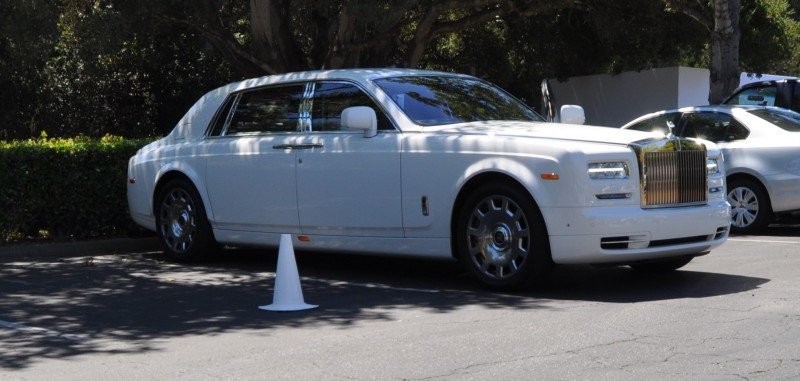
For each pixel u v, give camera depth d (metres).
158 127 22.44
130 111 21.97
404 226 8.46
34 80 20.06
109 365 5.82
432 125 8.55
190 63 22.19
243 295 8.27
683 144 8.11
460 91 9.25
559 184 7.58
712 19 18.58
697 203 8.20
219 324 7.01
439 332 6.50
